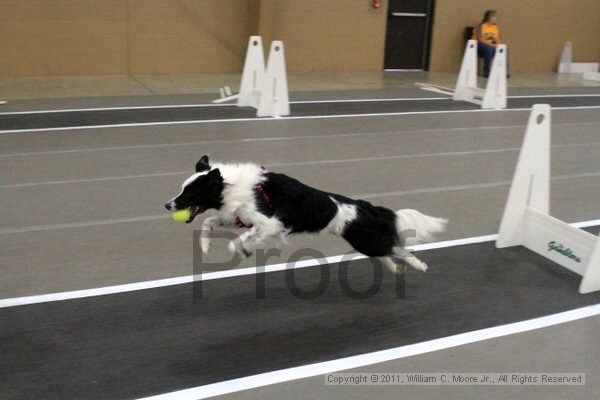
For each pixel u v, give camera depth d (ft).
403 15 52.08
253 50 35.24
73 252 16.16
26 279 14.56
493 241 17.97
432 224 14.24
